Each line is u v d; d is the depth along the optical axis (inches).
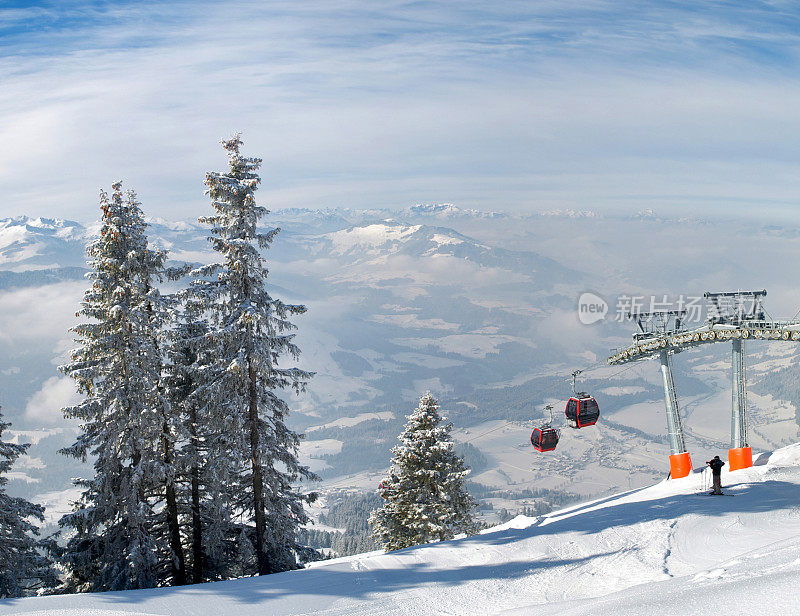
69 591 1028.5
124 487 970.1
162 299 1008.9
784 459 1146.7
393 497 1646.2
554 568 657.6
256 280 998.4
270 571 1045.8
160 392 1040.8
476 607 573.6
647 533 735.1
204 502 1087.0
